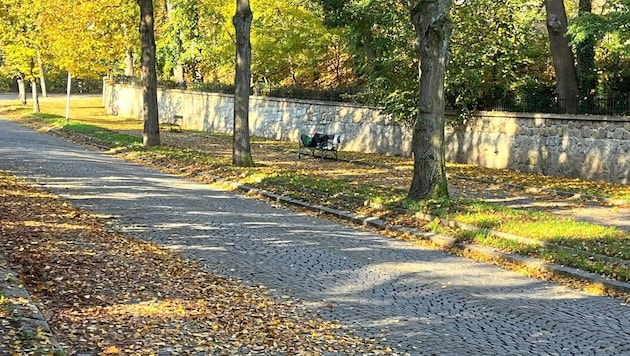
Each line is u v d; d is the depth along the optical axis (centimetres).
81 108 5581
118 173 1961
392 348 666
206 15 3906
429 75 1438
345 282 919
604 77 2355
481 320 766
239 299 806
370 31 2691
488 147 2534
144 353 590
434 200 1425
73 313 676
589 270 964
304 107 3522
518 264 1037
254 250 1089
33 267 809
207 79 5053
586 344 691
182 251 1050
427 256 1100
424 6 1409
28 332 571
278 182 1808
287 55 3562
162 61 4953
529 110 2386
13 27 4441
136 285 806
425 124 1455
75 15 3912
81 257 894
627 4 1845
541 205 1638
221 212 1435
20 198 1334
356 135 3200
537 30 2853
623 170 2031
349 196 1563
